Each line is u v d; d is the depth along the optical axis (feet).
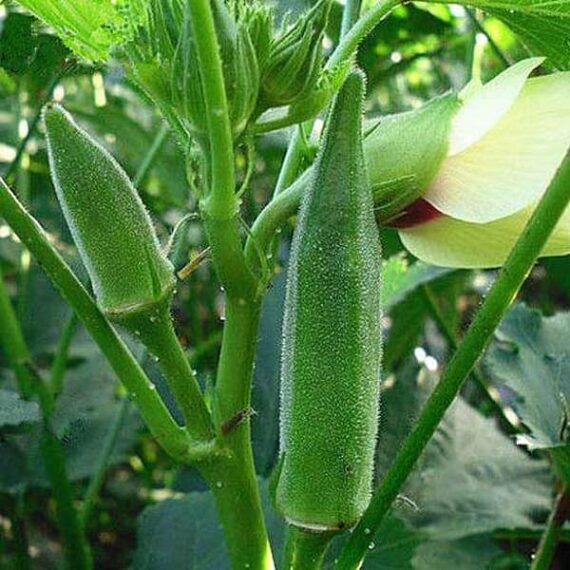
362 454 0.75
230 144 0.69
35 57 1.18
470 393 1.92
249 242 0.76
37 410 1.22
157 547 1.26
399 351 1.71
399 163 0.76
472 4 0.86
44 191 1.96
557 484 1.34
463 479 1.43
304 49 0.70
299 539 0.77
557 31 0.88
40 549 1.75
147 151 1.88
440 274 1.43
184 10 0.67
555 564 1.73
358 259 0.72
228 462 0.78
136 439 1.58
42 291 1.75
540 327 1.29
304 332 0.73
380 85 2.01
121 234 0.74
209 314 1.98
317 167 0.72
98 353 1.67
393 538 1.22
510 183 0.75
